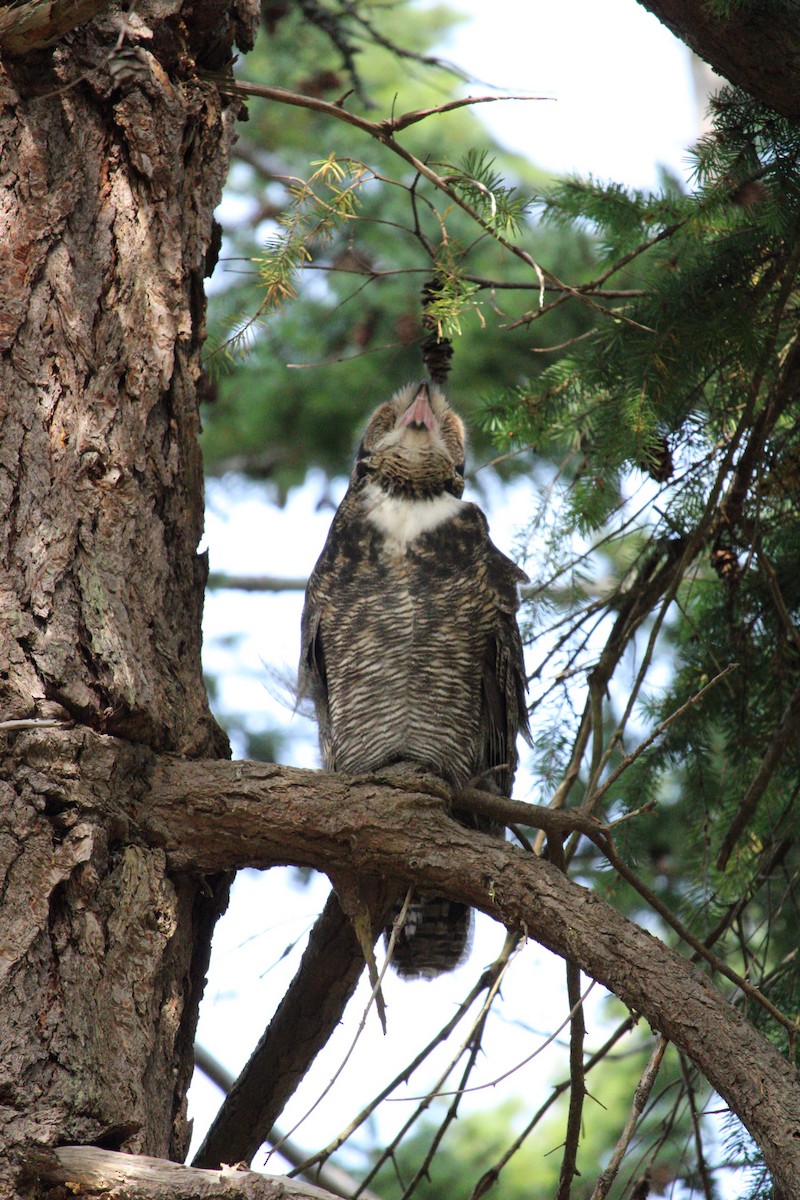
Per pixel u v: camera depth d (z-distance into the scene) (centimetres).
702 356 732
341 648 840
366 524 855
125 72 676
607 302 1062
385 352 1592
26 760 564
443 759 829
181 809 602
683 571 725
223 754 659
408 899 597
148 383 657
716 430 811
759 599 848
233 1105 727
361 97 1138
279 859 612
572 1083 625
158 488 656
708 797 873
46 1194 486
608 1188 543
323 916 675
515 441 815
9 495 604
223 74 726
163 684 629
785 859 905
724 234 742
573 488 816
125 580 624
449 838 588
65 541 609
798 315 779
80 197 660
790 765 835
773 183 688
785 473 810
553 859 632
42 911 545
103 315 654
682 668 870
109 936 565
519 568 835
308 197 696
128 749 596
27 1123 502
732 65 686
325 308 1619
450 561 834
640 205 788
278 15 1180
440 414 945
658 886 1100
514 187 696
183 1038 621
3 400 616
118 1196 482
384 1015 588
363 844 595
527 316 730
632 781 866
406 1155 1472
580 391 796
